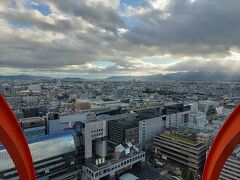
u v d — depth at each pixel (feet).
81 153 254.06
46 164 221.87
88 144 241.35
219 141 39.45
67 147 237.66
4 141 35.01
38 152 217.15
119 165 241.35
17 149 36.40
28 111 370.94
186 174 241.35
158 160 294.25
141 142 326.03
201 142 276.00
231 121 36.04
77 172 235.61
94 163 239.50
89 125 242.99
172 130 328.90
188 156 267.80
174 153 283.38
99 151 252.01
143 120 329.52
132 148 265.34
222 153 38.86
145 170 267.18
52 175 223.92
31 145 215.51
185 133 306.14
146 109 402.93
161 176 251.60
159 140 303.27
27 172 39.93
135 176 241.35
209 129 331.77
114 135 313.12
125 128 306.35
